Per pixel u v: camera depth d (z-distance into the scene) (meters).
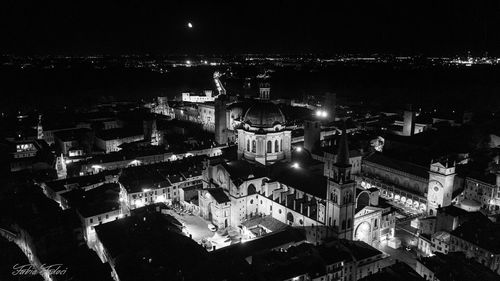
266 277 120.31
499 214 172.50
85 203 174.00
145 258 135.38
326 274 124.94
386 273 125.44
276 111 187.75
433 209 182.12
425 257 137.75
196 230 170.38
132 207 186.12
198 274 127.31
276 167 180.62
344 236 145.38
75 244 151.88
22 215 166.50
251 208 174.12
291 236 151.75
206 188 181.38
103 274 130.25
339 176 141.12
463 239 143.25
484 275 125.19
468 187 193.00
